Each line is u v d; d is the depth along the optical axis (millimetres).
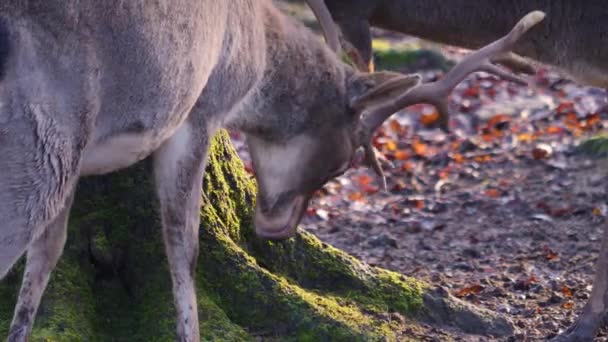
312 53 9977
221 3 8570
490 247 14617
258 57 9430
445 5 11570
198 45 8141
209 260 10172
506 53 10211
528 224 15508
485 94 24906
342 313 10219
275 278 10250
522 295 12227
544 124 21656
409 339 10227
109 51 7363
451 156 19531
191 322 9008
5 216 6922
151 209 10156
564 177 17484
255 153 10266
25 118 6910
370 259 14367
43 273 8617
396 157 19922
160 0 7629
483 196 17000
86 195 10133
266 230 10406
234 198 10836
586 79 11789
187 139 8922
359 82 10219
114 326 9820
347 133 10312
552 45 11602
